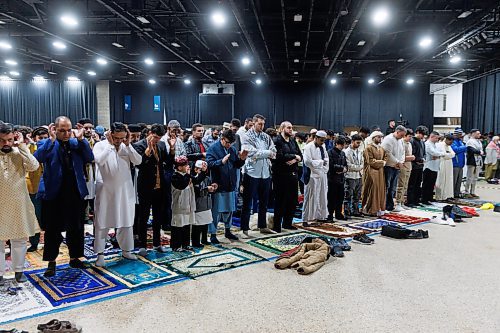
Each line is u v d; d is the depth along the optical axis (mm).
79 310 2895
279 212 5250
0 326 2648
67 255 4223
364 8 6938
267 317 2811
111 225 3805
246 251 4363
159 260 4023
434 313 2893
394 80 16203
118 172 3793
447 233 5289
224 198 4684
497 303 3076
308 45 11844
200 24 9328
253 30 9602
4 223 3234
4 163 3240
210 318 2789
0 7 7914
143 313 2854
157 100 17000
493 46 10961
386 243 4789
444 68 13609
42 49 11398
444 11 7570
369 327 2676
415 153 7156
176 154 4598
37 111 16406
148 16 8039
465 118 16000
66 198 3570
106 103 16312
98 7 8602
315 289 3324
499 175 11312
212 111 15977
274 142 5277
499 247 4617
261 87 16797
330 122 16766
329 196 5871
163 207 4363
